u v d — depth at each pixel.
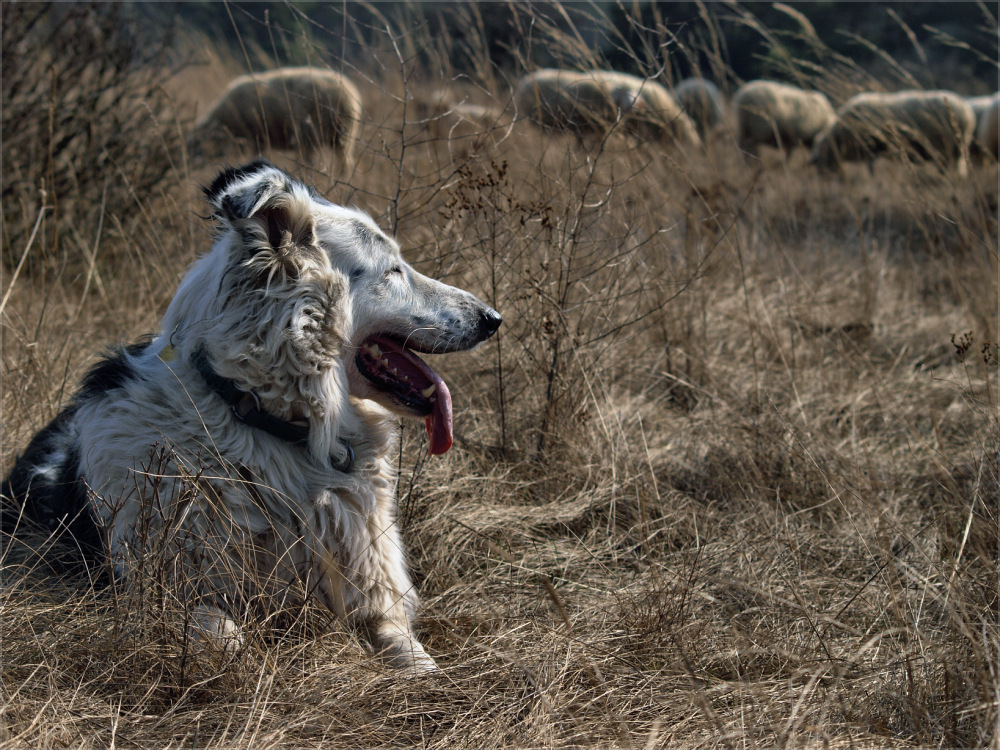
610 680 2.58
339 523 2.88
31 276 5.52
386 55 5.16
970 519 2.91
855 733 2.26
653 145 5.65
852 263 7.14
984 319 5.23
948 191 6.50
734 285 6.33
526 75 5.64
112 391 2.90
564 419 4.36
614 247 4.80
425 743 2.29
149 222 5.75
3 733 2.12
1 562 2.94
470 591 3.26
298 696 2.38
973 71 13.05
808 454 3.99
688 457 4.34
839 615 2.93
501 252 4.33
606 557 3.60
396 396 3.12
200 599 2.60
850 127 7.52
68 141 5.99
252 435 2.81
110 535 2.69
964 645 2.54
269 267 2.72
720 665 2.74
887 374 5.28
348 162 5.13
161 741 2.21
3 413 3.92
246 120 7.21
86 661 2.47
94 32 6.18
